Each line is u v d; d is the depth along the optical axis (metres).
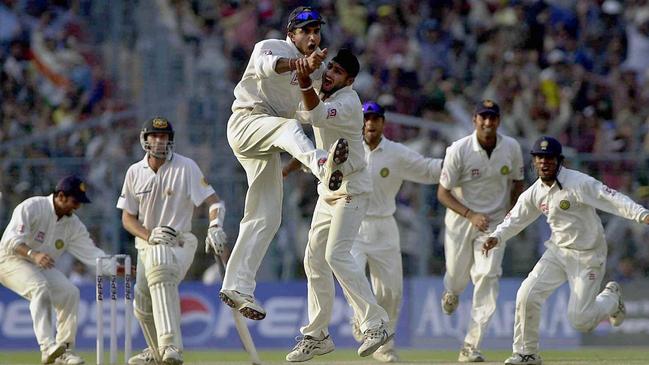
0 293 46.59
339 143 23.19
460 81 59.84
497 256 33.62
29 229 33.62
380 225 33.59
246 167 26.25
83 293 46.19
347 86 26.28
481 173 33.88
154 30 60.19
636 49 61.88
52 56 58.94
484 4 62.78
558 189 29.22
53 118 57.56
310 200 47.38
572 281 29.52
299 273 47.06
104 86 58.69
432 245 45.62
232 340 46.00
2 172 46.50
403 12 61.94
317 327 29.23
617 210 28.58
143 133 29.88
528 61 60.50
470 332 33.84
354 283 26.92
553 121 57.25
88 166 46.88
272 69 24.19
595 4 62.69
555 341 45.19
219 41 60.44
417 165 33.94
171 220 30.05
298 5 62.12
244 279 26.00
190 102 52.72
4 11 59.97
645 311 45.47
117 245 45.97
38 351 45.78
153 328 30.89
